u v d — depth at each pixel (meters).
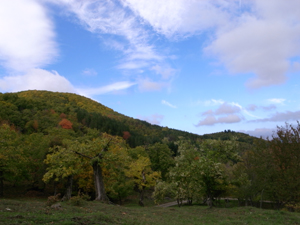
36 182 38.03
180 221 13.59
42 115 91.69
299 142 24.73
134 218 12.71
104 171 31.14
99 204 17.41
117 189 37.84
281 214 15.30
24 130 72.19
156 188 31.12
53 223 8.34
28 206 12.82
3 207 11.20
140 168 35.97
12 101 93.75
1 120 65.31
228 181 20.42
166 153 58.06
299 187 22.02
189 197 28.69
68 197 23.52
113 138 24.09
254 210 16.92
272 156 26.00
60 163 22.45
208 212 17.39
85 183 33.00
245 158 30.97
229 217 15.04
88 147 22.77
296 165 23.50
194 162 19.42
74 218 9.57
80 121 107.25
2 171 29.78
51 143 32.19
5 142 28.58
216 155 21.22
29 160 35.22
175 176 21.84
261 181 25.53
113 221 10.59
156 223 11.93
